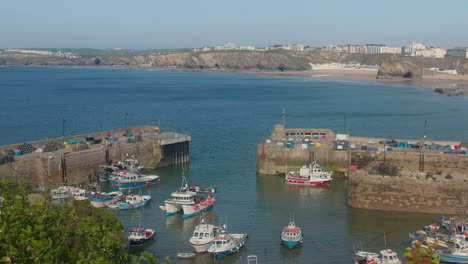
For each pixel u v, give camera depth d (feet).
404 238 277.23
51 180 366.02
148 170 438.81
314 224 301.02
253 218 312.29
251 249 265.34
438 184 318.45
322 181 387.96
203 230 267.80
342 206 335.67
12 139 574.15
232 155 497.05
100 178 401.29
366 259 244.42
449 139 574.15
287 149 421.59
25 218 144.25
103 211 254.88
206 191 363.35
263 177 413.80
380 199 327.06
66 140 452.35
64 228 159.02
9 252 129.29
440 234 268.62
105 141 449.48
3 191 179.01
